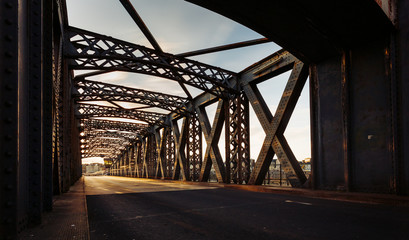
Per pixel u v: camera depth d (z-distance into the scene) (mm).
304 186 12195
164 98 24219
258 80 16531
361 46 10234
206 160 21438
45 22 5578
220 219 5621
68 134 13812
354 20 8945
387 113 9109
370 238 4043
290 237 4148
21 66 3379
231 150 18594
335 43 10375
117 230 4707
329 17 8992
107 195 10961
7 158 2191
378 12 8312
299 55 11633
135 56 14117
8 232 2150
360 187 9773
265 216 5910
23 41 3527
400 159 8555
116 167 102938
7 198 2166
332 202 8250
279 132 14195
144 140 47344
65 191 11711
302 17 9148
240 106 17797
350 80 10500
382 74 9414
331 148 11008
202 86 17625
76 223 4625
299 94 13602
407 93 8547
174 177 28219
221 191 12859
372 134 9531
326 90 11461
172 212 6562
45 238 3572
